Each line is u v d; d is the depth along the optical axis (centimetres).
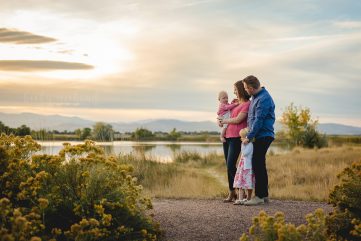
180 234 548
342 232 466
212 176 1450
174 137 5556
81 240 424
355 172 507
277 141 3059
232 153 757
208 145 3800
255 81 716
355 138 3198
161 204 749
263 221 422
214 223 593
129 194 523
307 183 1107
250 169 733
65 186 501
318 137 2791
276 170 1376
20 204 488
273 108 729
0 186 496
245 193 820
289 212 658
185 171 1438
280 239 390
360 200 480
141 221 531
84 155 541
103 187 513
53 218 484
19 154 515
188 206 722
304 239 462
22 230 383
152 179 1220
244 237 421
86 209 490
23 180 496
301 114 2852
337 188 505
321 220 438
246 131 728
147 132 4972
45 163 511
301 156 1780
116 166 527
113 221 503
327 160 1575
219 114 783
